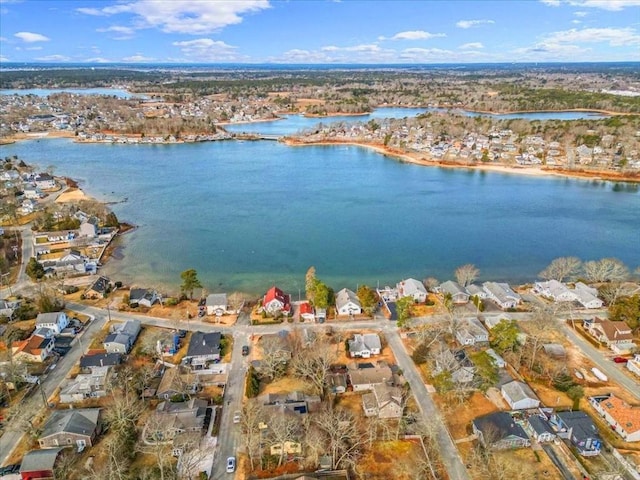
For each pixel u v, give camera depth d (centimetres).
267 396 6525
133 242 13012
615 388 6881
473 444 5822
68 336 8294
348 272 11169
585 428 5822
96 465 5434
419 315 9006
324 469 5394
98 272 11094
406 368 7381
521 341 7706
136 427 6000
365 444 5816
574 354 7762
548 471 5378
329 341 8119
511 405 6438
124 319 8881
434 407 6494
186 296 9756
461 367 6988
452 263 11719
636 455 5609
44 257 11794
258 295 9950
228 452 5691
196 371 7300
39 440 5678
